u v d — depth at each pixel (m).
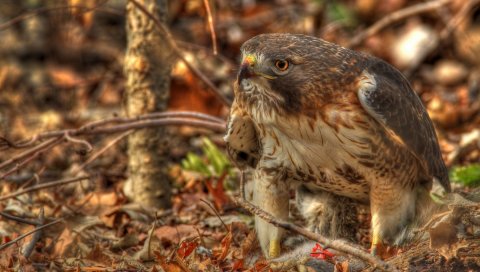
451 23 17.12
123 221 11.02
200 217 11.23
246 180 10.00
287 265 8.58
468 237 7.98
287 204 9.55
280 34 9.10
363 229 10.65
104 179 12.87
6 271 8.98
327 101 8.70
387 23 17.33
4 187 11.99
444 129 15.03
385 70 9.28
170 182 12.88
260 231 9.54
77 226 10.34
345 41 17.88
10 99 16.42
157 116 11.66
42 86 16.56
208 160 13.41
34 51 17.98
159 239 10.13
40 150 11.20
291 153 9.23
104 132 11.34
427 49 17.84
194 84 13.95
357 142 8.84
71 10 13.05
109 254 9.56
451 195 8.87
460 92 16.77
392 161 9.06
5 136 12.36
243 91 9.05
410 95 9.42
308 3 18.88
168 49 11.91
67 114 15.77
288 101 8.76
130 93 12.05
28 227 10.56
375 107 8.65
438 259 7.83
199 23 17.48
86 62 18.03
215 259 9.20
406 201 9.37
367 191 9.47
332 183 9.38
